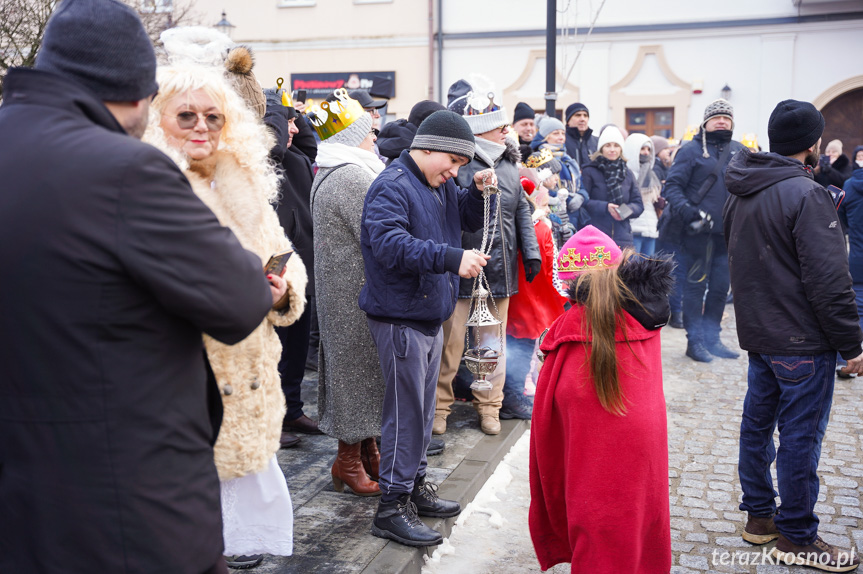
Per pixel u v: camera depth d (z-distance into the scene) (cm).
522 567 313
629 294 253
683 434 487
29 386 141
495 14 1698
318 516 326
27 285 139
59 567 143
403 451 302
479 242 425
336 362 338
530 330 468
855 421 510
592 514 255
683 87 1625
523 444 446
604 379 252
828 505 381
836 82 1548
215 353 212
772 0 1555
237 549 239
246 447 220
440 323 310
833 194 314
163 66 219
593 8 1644
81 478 142
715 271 675
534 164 573
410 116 440
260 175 229
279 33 1802
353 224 332
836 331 302
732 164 336
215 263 149
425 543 301
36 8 766
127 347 144
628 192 728
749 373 341
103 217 139
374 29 1758
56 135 143
